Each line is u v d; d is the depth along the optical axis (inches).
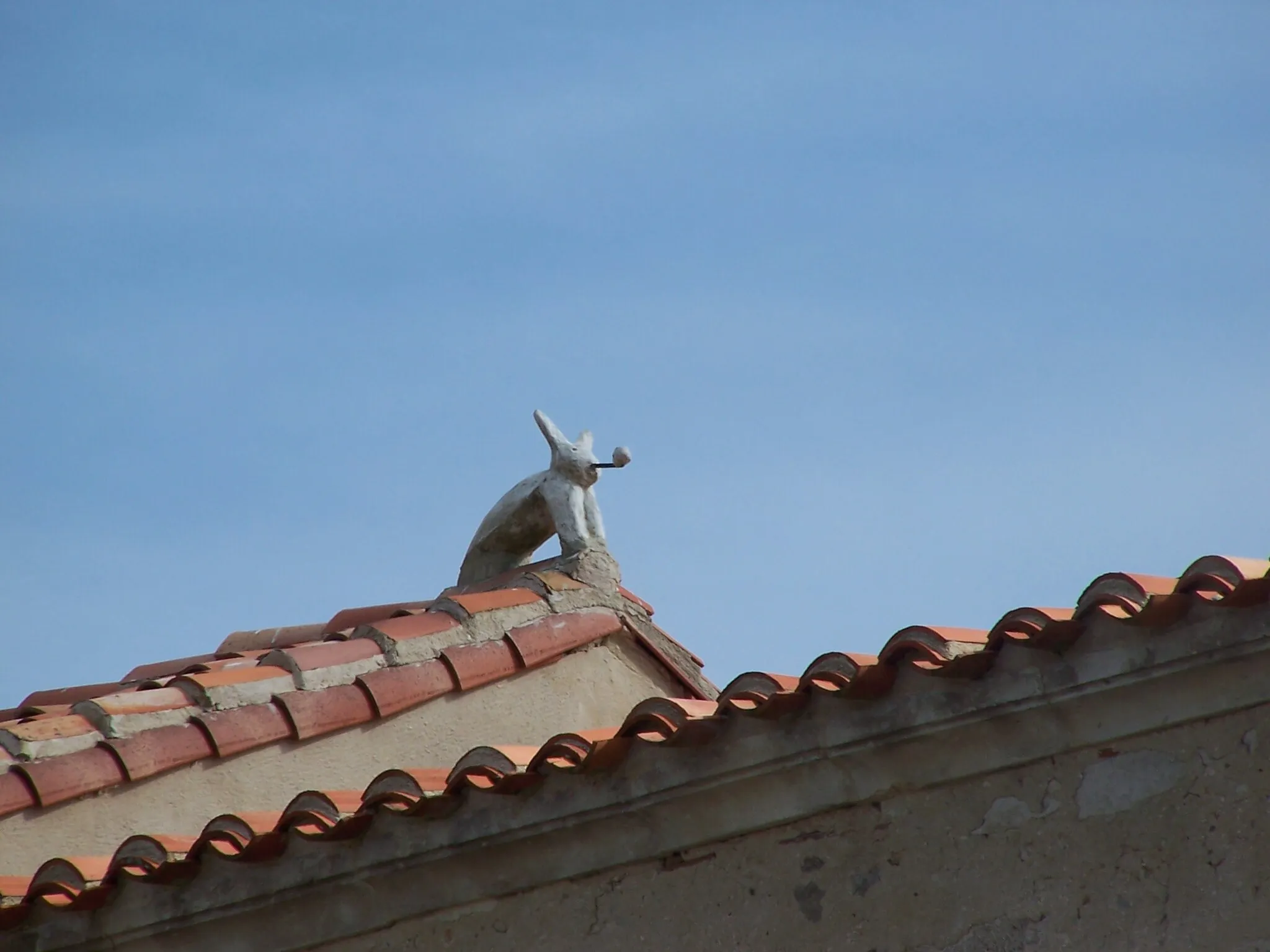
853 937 876.0
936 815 876.0
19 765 1126.4
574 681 1344.7
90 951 1010.7
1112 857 835.4
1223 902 809.5
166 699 1195.3
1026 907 845.8
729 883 909.8
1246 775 816.3
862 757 879.1
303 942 986.1
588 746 925.2
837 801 888.3
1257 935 799.7
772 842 906.1
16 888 1042.7
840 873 887.1
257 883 982.4
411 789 947.3
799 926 888.9
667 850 923.4
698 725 896.3
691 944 908.6
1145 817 832.9
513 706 1302.9
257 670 1231.5
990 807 865.5
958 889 861.8
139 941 1003.3
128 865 995.9
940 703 858.8
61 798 1122.7
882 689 872.3
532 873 946.7
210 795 1176.8
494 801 941.8
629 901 929.5
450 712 1275.8
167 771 1165.7
